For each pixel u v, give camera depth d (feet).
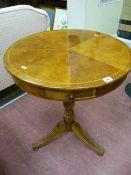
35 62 3.24
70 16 7.23
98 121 5.15
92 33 4.35
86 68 3.07
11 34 5.11
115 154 4.33
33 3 9.34
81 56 3.40
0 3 9.16
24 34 5.46
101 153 4.24
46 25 6.08
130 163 4.15
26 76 2.91
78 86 2.71
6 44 5.12
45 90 2.87
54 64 3.18
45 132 4.86
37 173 4.00
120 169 4.04
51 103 5.75
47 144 4.53
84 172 4.00
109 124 5.06
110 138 4.69
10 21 4.90
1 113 5.43
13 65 3.15
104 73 2.95
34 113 5.43
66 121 4.39
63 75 2.92
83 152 4.38
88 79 2.83
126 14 8.14
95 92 2.90
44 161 4.22
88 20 7.05
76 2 6.71
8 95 6.13
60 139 4.68
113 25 8.46
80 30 4.53
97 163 4.15
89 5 6.72
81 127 4.96
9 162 4.22
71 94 2.83
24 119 5.24
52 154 4.35
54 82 2.79
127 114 5.36
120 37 8.57
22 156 4.33
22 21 5.19
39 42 3.91
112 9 7.82
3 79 5.57
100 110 5.50
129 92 6.07
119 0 7.86
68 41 3.97
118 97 5.97
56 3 8.98
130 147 4.47
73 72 2.98
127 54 3.42
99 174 3.95
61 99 2.96
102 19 7.64
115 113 5.40
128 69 3.04
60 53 3.51
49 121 5.17
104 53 3.48
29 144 4.58
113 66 3.10
